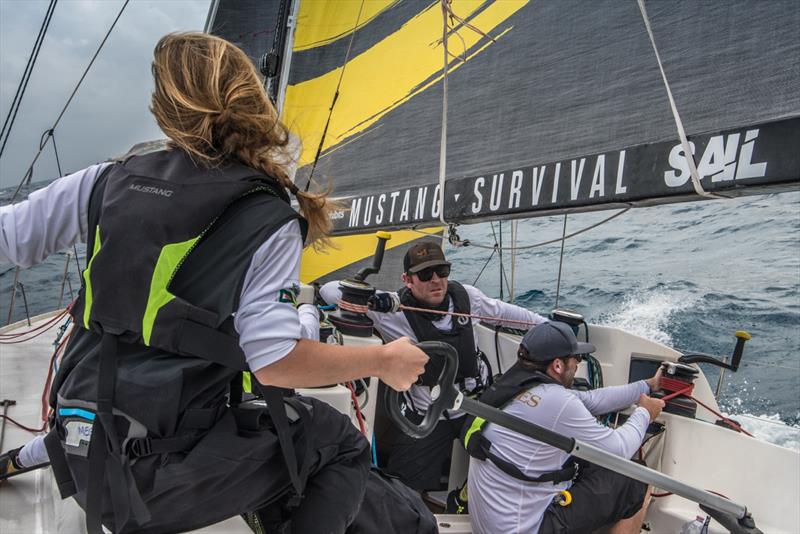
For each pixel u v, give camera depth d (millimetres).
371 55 2984
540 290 12305
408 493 1315
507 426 1365
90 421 868
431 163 2342
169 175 886
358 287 2277
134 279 840
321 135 3215
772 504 2184
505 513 1943
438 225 2262
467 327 2471
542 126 1887
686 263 12336
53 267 12375
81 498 955
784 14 1346
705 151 1437
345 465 1115
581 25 1806
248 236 848
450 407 1235
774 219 13305
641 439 2049
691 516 2273
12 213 919
